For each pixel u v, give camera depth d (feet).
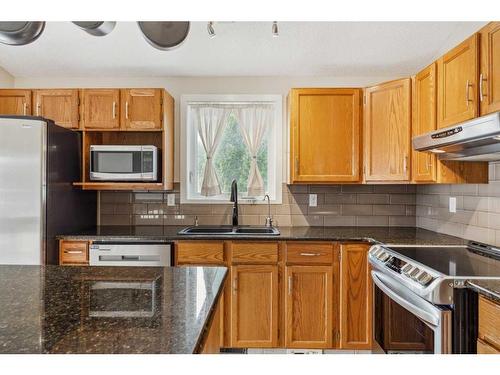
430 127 7.18
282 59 9.57
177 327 2.75
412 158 8.02
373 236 8.21
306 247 8.11
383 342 6.35
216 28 8.43
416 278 5.12
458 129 5.42
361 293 8.05
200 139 10.52
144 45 9.12
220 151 10.63
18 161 7.73
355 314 8.06
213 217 10.37
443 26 8.13
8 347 2.40
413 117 7.97
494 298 4.03
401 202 10.19
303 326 8.13
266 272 8.14
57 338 2.54
